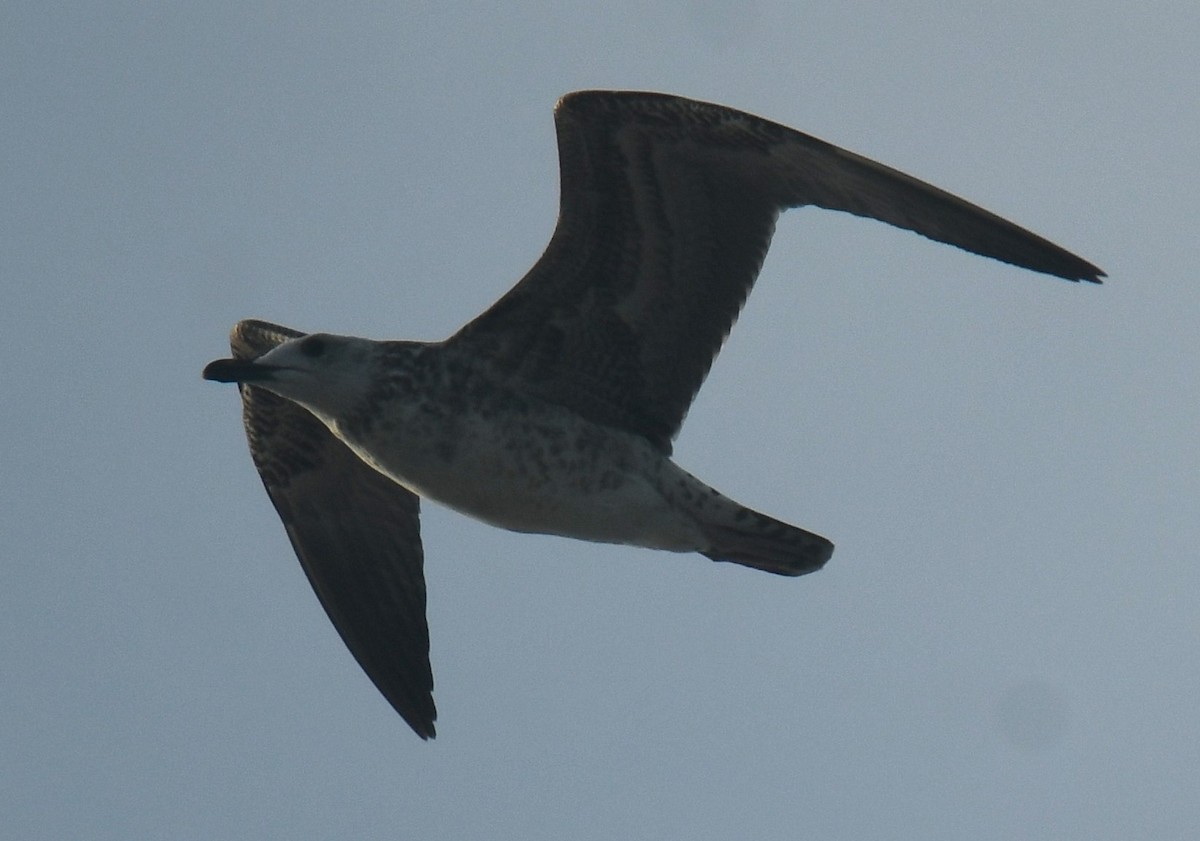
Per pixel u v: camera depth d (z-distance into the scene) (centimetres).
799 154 1377
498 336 1409
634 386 1427
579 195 1373
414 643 1609
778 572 1434
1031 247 1395
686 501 1420
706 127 1362
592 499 1413
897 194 1392
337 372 1412
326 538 1623
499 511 1429
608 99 1352
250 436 1609
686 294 1413
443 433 1398
